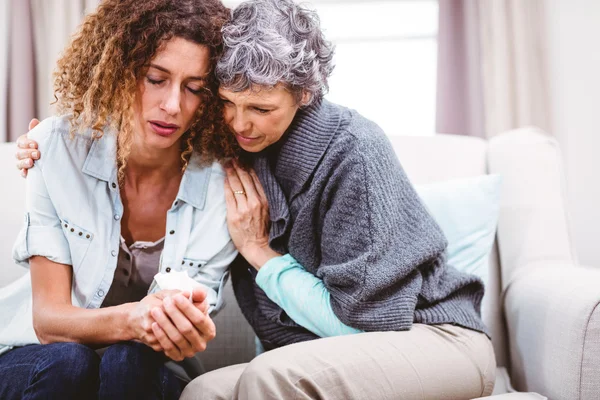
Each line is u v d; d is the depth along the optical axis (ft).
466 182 4.66
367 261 3.36
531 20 7.51
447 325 3.56
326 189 3.57
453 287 3.74
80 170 3.48
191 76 3.29
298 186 3.69
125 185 3.64
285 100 3.42
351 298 3.37
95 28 3.40
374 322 3.36
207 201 3.75
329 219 3.55
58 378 2.83
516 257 4.62
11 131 7.48
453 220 4.51
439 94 7.45
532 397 3.41
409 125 8.09
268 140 3.58
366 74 8.14
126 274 3.65
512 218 4.74
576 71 7.30
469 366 3.38
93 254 3.45
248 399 2.69
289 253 3.80
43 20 7.75
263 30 3.28
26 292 3.68
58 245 3.36
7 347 3.50
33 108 7.60
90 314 3.07
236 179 3.83
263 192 3.83
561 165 4.88
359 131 3.61
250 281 4.08
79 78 3.44
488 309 4.67
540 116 7.48
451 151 5.08
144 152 3.51
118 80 3.28
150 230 3.73
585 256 7.11
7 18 7.57
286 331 3.80
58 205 3.38
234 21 3.38
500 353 4.63
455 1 7.55
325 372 2.87
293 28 3.40
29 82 7.52
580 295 3.52
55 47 7.57
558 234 4.62
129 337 3.01
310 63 3.42
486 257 4.49
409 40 8.02
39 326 3.16
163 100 3.27
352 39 8.09
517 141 4.99
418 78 8.08
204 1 3.40
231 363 4.69
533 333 3.94
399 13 8.03
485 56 7.50
